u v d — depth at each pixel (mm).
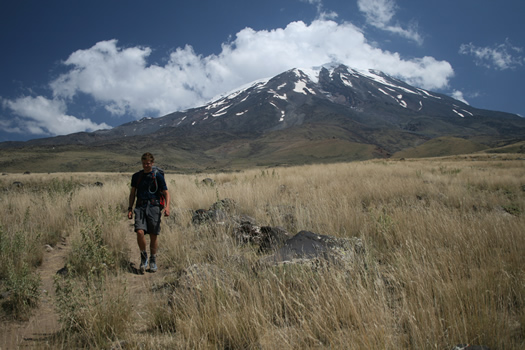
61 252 6027
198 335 2873
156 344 2865
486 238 4805
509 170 21062
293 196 10516
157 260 5609
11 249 5086
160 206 5312
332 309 2984
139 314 3488
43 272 5020
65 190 11438
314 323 2850
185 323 3010
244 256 4762
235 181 15938
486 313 2658
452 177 16109
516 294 3084
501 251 4344
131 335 3037
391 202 9516
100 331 3078
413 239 5066
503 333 2482
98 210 8234
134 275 4910
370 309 2893
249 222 6699
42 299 4043
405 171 19312
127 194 11148
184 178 19844
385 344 2361
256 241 5879
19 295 3781
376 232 5844
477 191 11719
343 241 4676
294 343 2604
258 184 12453
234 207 8820
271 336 2734
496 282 3303
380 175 16594
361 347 2424
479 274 3443
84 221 6887
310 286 3404
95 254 4730
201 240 6074
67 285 3443
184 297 3500
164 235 6539
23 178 30297
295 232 6418
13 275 3936
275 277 3598
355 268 3838
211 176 20484
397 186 11492
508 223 5438
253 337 2818
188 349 2635
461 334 2533
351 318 2934
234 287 3797
